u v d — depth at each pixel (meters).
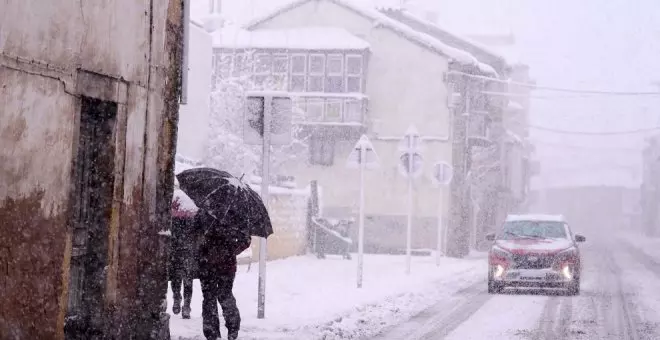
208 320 12.80
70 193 10.32
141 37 12.06
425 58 47.25
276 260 31.70
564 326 16.38
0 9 8.90
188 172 13.30
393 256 40.41
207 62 41.84
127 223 11.78
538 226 24.47
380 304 19.03
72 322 10.76
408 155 27.72
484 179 58.72
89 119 11.24
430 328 15.79
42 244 9.74
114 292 11.48
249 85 45.84
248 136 15.79
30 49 9.44
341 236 35.88
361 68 46.88
